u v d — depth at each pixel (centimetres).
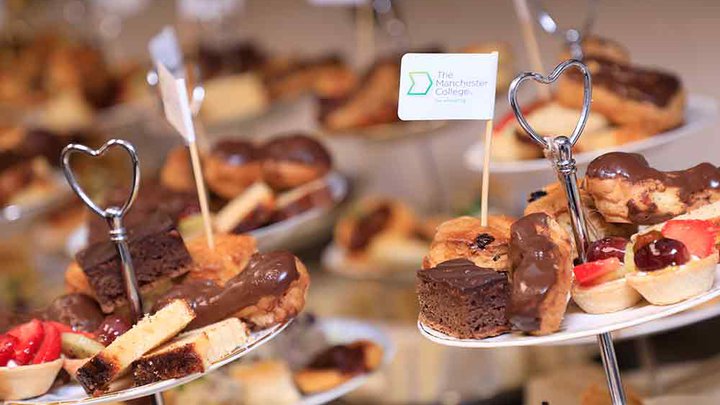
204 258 196
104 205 249
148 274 190
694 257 157
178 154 269
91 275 187
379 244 326
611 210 173
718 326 256
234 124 383
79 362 180
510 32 370
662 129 238
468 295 158
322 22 444
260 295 179
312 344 237
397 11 343
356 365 229
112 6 489
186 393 227
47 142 366
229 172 256
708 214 168
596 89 235
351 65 439
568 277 157
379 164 424
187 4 399
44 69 441
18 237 374
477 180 393
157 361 169
